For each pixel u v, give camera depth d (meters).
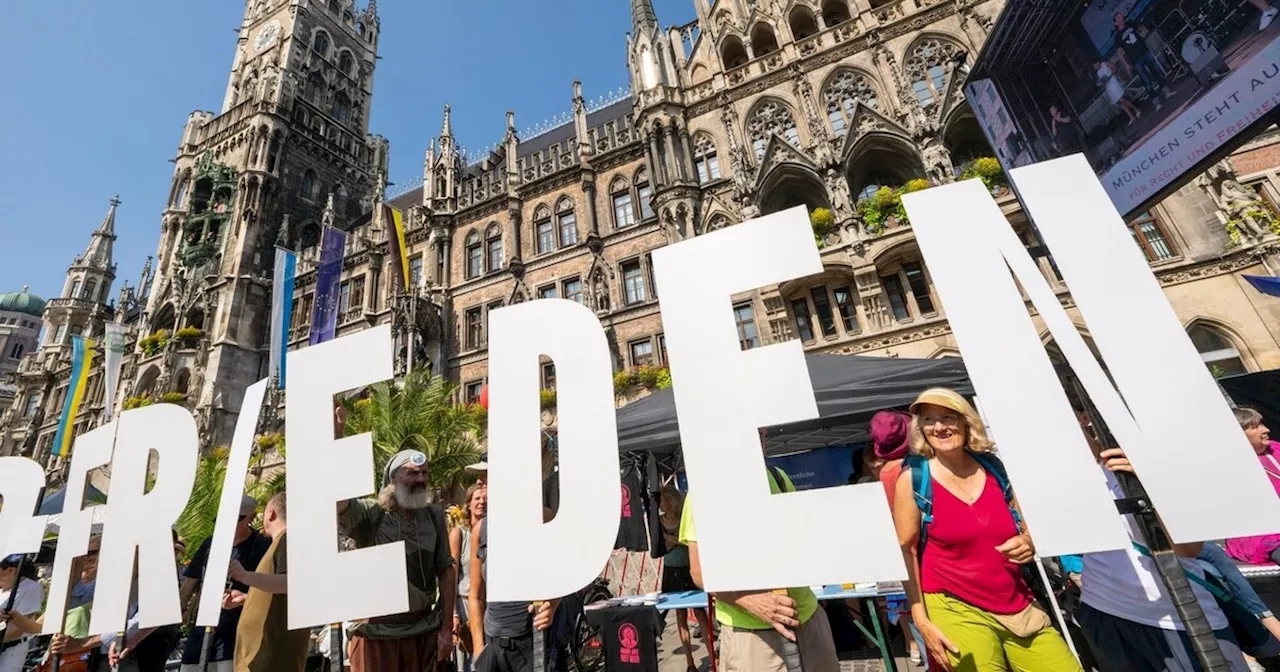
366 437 3.43
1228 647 2.82
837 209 17.03
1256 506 1.96
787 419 2.62
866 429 9.26
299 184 37.00
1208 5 6.48
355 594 3.19
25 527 4.90
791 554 2.48
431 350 24.06
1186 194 13.69
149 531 4.00
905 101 17.78
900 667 5.74
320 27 44.09
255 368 30.05
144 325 33.38
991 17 17.92
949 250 2.64
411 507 3.82
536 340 3.33
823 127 18.56
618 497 2.86
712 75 21.84
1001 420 2.35
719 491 2.68
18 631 5.21
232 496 3.76
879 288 15.88
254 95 38.84
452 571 4.10
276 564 3.86
